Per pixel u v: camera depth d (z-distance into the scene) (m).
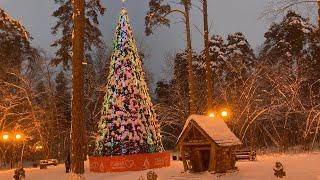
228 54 46.94
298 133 39.91
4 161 43.50
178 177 17.36
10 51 37.38
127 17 25.34
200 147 18.00
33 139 43.22
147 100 24.69
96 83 41.94
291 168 17.28
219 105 37.34
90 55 42.62
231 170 17.66
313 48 36.00
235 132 36.22
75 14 16.05
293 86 32.06
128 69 24.23
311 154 25.22
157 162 23.08
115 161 22.42
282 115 36.84
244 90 35.66
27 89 39.00
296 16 38.59
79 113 15.51
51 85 43.38
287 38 39.12
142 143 23.36
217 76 42.41
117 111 23.56
